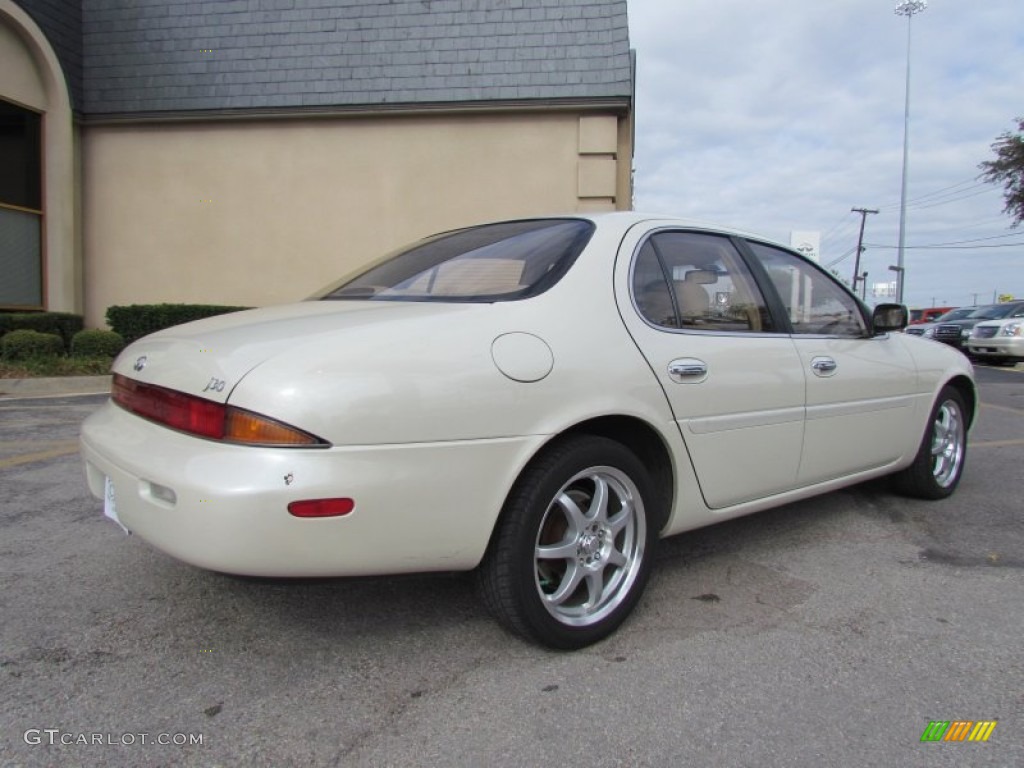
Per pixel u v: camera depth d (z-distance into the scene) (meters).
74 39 11.90
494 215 11.58
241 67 11.79
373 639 2.58
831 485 3.60
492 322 2.37
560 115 11.40
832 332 3.68
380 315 2.37
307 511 1.99
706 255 3.19
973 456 5.82
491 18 11.70
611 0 11.62
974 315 19.02
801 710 2.18
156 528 2.13
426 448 2.13
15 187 10.76
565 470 2.40
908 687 2.31
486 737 2.03
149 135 12.05
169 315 11.05
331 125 11.78
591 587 2.57
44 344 8.86
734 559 3.42
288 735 2.03
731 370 2.96
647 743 2.01
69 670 2.34
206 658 2.43
